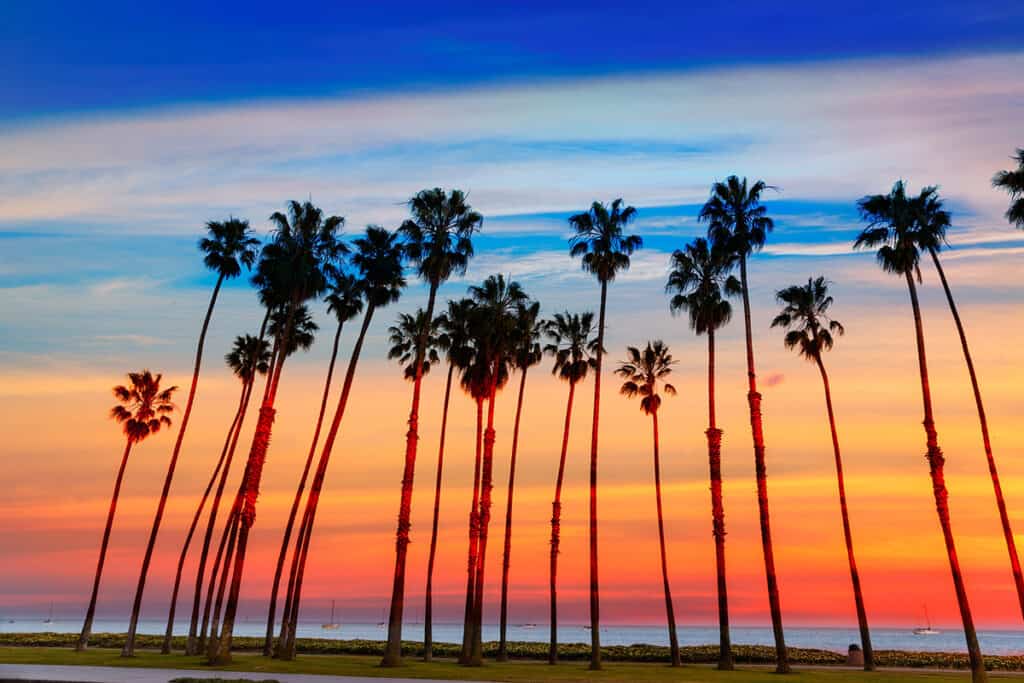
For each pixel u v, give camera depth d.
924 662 56.69
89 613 49.69
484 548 47.56
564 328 56.06
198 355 52.09
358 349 46.97
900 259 38.72
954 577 34.19
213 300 52.94
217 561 56.31
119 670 31.52
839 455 51.12
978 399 37.25
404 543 39.72
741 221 46.00
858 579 47.44
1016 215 36.72
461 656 45.75
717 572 43.50
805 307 54.09
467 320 51.81
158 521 47.56
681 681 31.73
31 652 46.50
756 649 71.06
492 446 49.22
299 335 57.16
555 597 51.88
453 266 44.50
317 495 45.56
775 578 40.19
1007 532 35.22
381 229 46.50
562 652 65.81
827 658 61.00
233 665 36.41
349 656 54.41
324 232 46.22
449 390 57.38
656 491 54.09
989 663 57.25
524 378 58.47
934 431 36.34
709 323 47.03
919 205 39.00
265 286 47.59
